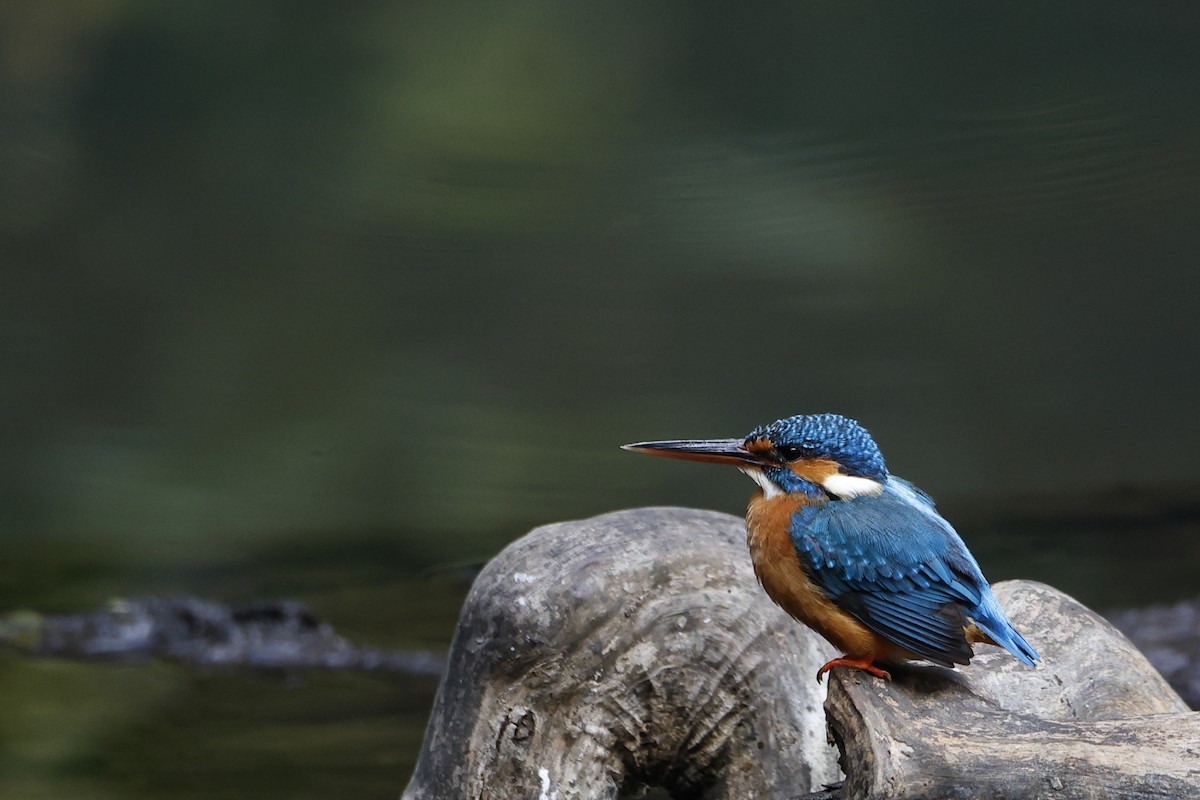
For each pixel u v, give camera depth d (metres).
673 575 5.87
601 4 18.91
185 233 18.33
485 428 15.35
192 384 16.42
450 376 16.47
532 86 18.80
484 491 14.44
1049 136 17.47
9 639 10.68
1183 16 17.52
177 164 18.66
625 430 15.90
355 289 17.42
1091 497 13.61
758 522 5.43
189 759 7.99
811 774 5.75
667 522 6.11
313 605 11.54
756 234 17.62
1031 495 13.80
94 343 17.05
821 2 18.50
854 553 5.10
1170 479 13.95
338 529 13.70
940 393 15.90
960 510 13.64
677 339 16.55
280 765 7.98
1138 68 17.97
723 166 18.14
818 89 18.59
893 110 18.31
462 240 17.86
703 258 17.56
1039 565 11.80
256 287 17.86
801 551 5.20
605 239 17.78
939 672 5.07
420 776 5.90
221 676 9.85
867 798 4.43
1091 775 4.20
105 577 12.45
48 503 14.57
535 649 5.73
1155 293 16.47
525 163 18.41
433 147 18.50
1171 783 4.11
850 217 17.61
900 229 17.47
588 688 5.75
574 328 17.39
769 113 18.55
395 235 18.09
